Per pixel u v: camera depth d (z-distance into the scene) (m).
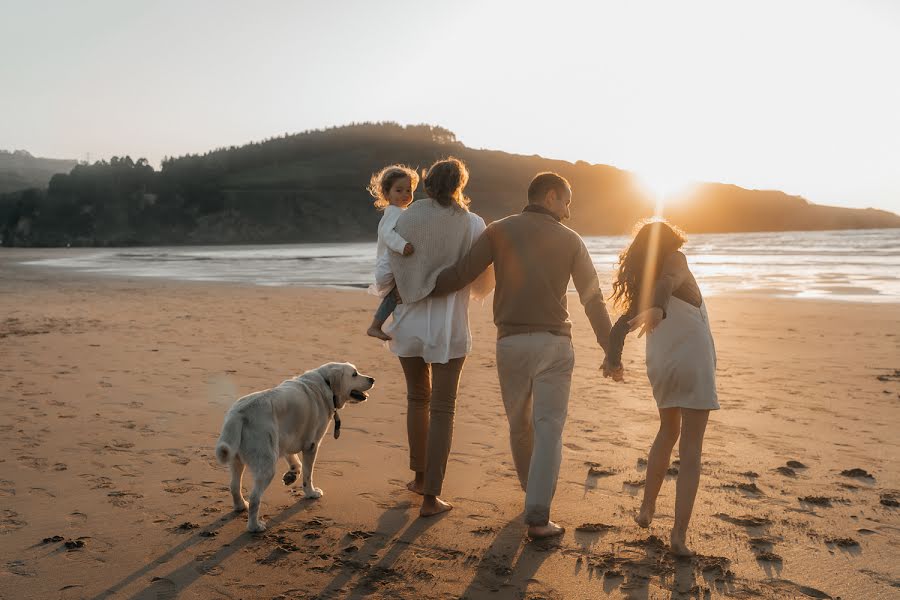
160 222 199.88
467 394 7.90
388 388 8.20
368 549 3.90
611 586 3.46
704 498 4.67
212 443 5.92
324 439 6.11
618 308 4.09
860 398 7.61
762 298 19.45
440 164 4.31
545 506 3.95
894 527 4.19
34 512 4.41
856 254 50.84
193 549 3.89
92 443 5.88
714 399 3.72
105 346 11.20
